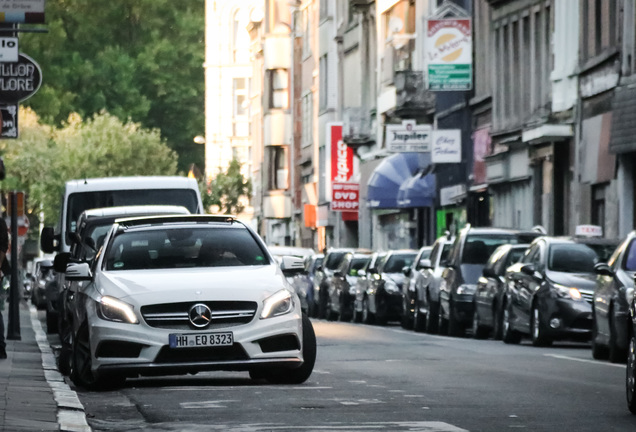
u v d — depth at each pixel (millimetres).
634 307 26375
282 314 30703
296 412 25969
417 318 68250
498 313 56344
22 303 117625
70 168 163500
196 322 30250
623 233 70250
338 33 137250
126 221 33375
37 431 21812
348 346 51375
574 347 51062
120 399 29109
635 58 69188
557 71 79188
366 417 25016
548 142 80938
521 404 27547
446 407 26891
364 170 125875
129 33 198500
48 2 187500
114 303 30531
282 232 172000
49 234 49844
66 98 173875
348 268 87562
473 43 96812
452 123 101812
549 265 51188
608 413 25812
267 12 167125
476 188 95688
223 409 26609
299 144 159000
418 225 112312
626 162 70062
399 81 106250
